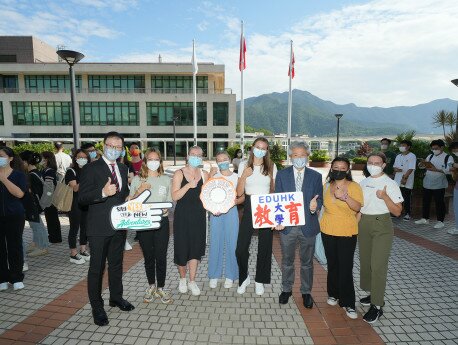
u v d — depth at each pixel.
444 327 3.26
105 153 3.35
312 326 3.28
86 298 3.88
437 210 7.32
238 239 3.98
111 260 3.50
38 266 4.95
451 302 3.80
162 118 39.97
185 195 3.86
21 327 3.23
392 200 3.29
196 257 3.90
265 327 3.26
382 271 3.29
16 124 39.81
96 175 3.29
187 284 4.25
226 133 40.09
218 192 3.88
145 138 39.25
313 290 4.13
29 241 6.34
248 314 3.52
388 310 3.61
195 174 3.91
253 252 5.75
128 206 3.32
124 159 6.53
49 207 6.03
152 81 40.25
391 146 9.79
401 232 6.89
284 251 3.69
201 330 3.20
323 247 3.70
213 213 3.86
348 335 3.11
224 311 3.59
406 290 4.12
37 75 39.97
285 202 3.59
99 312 3.28
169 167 27.44
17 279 4.11
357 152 31.42
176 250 3.87
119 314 3.51
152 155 3.81
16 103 39.50
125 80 40.12
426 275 4.60
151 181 3.88
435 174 7.18
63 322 3.33
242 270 3.99
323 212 3.56
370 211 3.44
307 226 3.56
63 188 4.96
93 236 3.28
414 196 8.18
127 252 5.67
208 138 39.62
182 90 39.97
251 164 3.99
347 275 3.36
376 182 3.42
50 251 5.70
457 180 6.44
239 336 3.10
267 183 3.93
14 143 38.72
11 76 40.16
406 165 7.79
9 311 3.56
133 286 4.24
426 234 6.74
